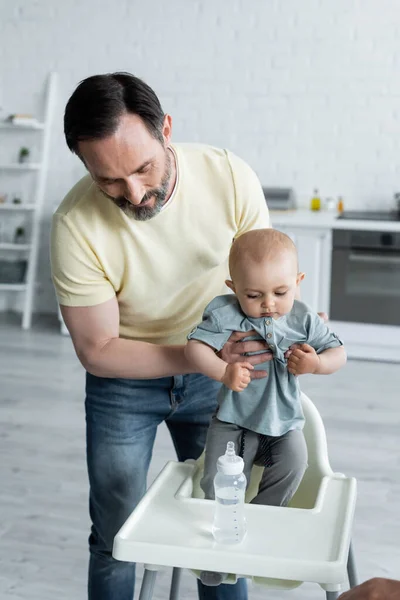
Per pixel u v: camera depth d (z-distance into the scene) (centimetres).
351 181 554
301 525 149
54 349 521
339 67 543
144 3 558
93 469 194
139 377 180
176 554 140
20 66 582
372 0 530
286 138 558
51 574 269
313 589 263
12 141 593
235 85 558
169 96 568
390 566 272
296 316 167
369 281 501
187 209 176
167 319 191
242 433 172
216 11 551
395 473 345
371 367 498
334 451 366
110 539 194
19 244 580
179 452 211
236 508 143
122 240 175
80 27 570
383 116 543
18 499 317
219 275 190
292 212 532
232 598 202
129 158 150
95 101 147
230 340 167
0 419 397
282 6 543
